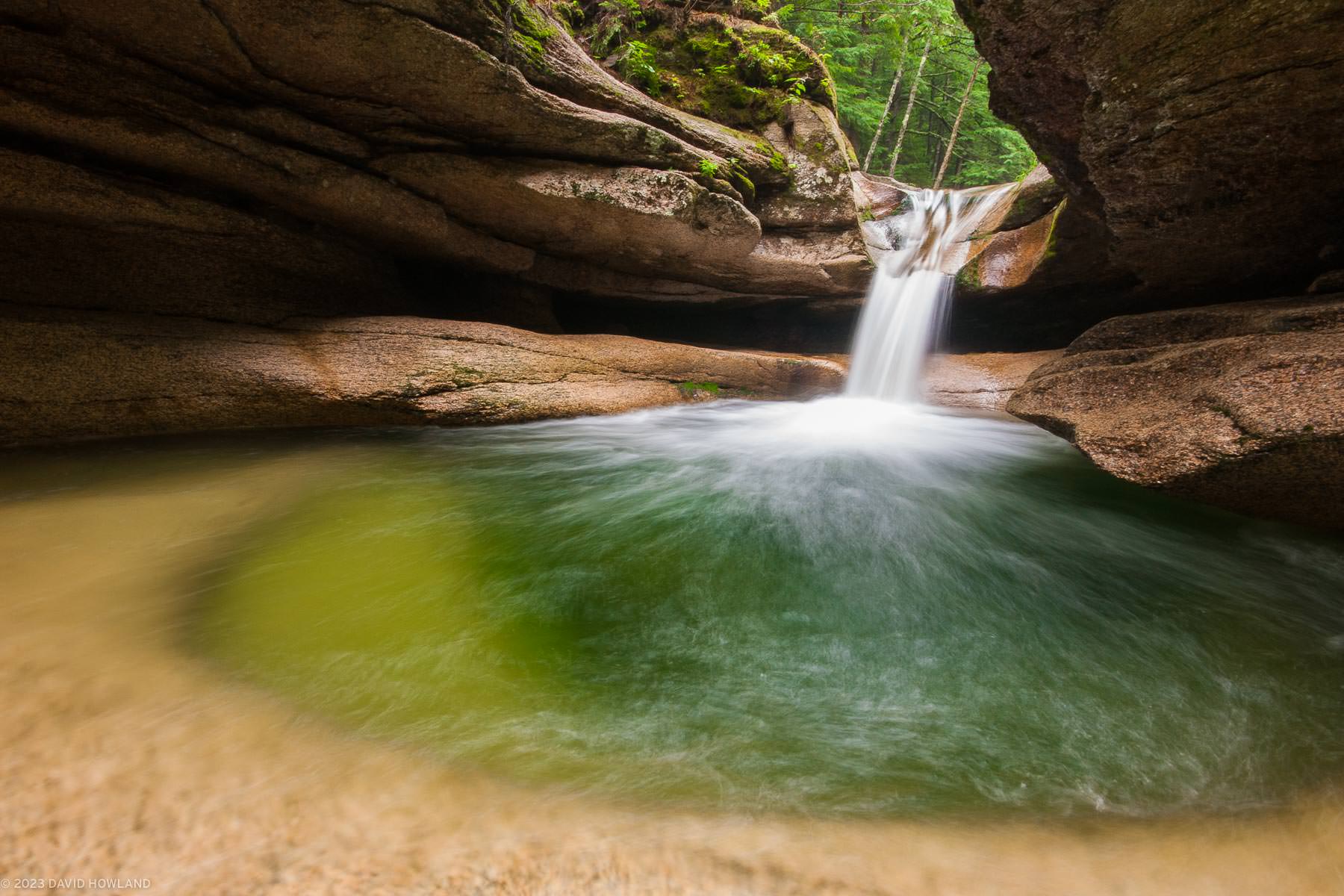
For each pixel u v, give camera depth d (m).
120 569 3.21
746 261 9.01
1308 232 5.38
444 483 5.15
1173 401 4.05
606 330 11.05
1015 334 10.12
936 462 6.26
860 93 19.41
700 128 8.30
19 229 5.32
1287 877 1.55
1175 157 4.75
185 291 6.26
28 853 1.43
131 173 5.66
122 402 5.47
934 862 1.57
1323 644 2.89
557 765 1.90
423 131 6.26
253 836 1.52
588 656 2.66
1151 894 1.49
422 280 8.87
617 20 9.76
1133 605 3.33
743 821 1.69
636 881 1.45
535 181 6.81
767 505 4.86
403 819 1.62
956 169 25.23
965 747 2.11
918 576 3.69
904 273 10.12
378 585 3.22
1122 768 2.00
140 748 1.84
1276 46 3.68
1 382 5.03
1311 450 3.03
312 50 5.19
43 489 4.39
